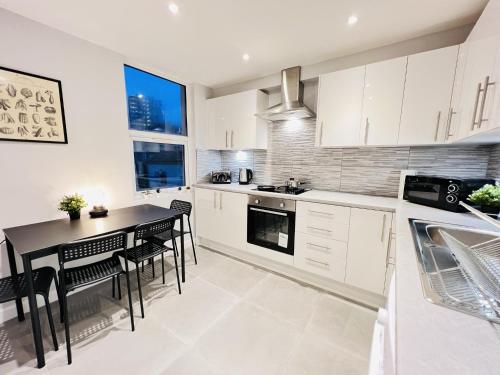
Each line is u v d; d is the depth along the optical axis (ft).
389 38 6.10
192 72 8.63
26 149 5.60
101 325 5.39
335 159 8.20
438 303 1.95
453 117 5.27
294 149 9.11
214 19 5.35
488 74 3.56
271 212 7.80
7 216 5.42
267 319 5.67
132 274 7.80
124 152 7.65
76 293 6.66
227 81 9.61
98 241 4.67
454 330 1.62
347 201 6.42
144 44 6.63
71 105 6.30
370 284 6.17
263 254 8.26
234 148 9.54
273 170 9.77
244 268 8.36
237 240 8.98
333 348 4.82
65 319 4.37
